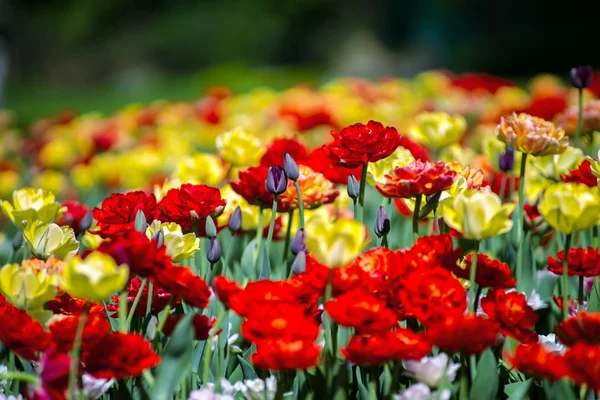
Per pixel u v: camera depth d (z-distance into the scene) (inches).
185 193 109.6
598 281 115.3
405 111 226.1
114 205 109.2
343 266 99.3
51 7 1143.6
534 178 122.6
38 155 237.3
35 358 99.9
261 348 95.9
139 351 97.4
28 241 107.8
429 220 121.9
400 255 101.7
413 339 97.5
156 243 99.2
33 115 466.0
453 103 235.8
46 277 100.9
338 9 1053.2
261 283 99.4
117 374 97.2
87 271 95.0
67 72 1060.5
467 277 103.0
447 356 101.0
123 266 95.0
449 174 104.0
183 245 104.7
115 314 108.1
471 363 101.1
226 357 106.7
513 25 984.9
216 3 1106.1
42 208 112.7
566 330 99.7
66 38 1089.4
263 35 1058.1
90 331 98.1
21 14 1087.6
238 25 1061.1
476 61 831.7
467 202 99.2
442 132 134.0
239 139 125.0
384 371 103.1
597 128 130.5
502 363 105.0
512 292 102.6
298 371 103.0
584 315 99.3
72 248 108.3
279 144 125.7
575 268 106.4
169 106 271.4
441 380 97.5
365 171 109.3
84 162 197.2
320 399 101.7
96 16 1109.1
